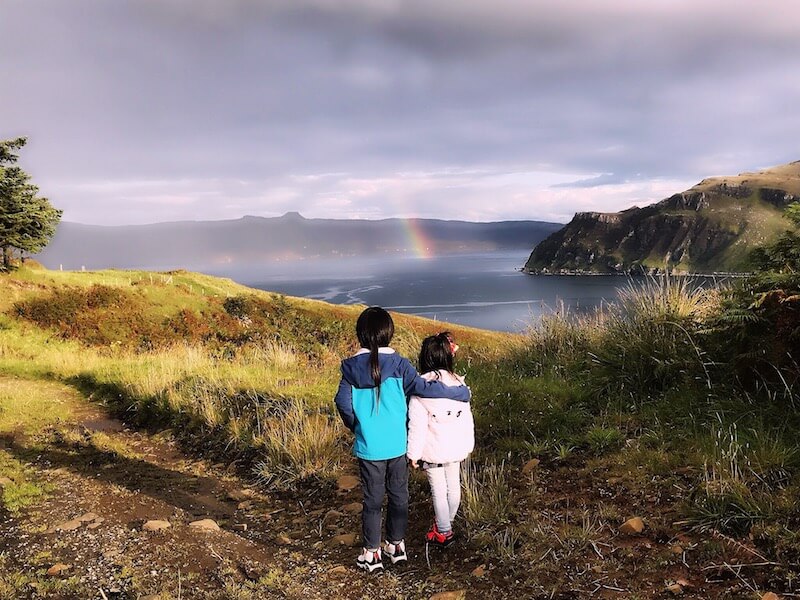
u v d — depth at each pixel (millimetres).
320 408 7410
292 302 48406
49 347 22438
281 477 5613
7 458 6527
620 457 4480
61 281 36062
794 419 4301
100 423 8562
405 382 3680
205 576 3523
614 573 3020
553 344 8062
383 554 3758
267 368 10688
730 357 5352
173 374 10086
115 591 3295
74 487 5480
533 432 5598
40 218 35625
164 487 5598
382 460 3559
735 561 2912
